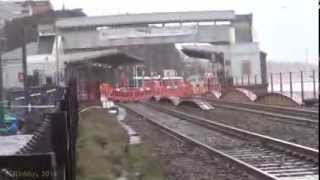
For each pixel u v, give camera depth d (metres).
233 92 60.97
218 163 16.97
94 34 81.94
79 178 13.20
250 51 79.06
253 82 74.12
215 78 75.56
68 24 82.25
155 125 32.34
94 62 62.12
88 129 25.27
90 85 53.62
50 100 27.58
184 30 81.50
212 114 40.69
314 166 15.12
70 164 8.98
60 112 8.61
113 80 73.56
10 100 27.50
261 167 15.47
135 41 82.06
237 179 14.18
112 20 82.75
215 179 14.46
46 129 9.94
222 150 19.92
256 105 45.31
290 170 14.71
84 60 61.19
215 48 78.50
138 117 40.50
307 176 13.82
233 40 81.62
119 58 61.03
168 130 27.89
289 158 16.94
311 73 51.62
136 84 75.94
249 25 84.62
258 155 18.11
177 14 83.25
